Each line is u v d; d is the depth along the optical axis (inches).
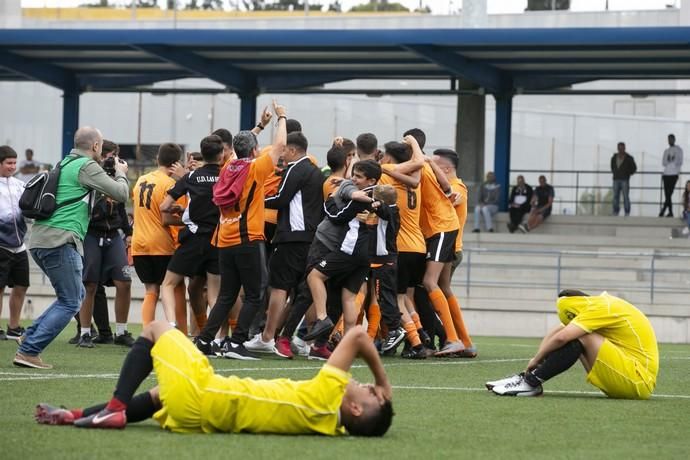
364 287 700.0
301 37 1376.7
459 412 481.7
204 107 2068.2
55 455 358.3
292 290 737.6
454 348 737.6
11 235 786.2
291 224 691.4
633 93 1561.3
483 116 1632.6
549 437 423.2
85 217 603.5
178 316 732.0
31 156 1750.7
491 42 1334.9
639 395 538.3
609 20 1840.6
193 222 694.5
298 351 717.3
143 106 2078.0
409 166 713.0
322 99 1990.7
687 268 1401.3
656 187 1669.5
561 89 1667.1
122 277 767.1
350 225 669.9
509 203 1614.2
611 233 1603.1
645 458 385.1
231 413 394.0
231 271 668.1
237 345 674.2
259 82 1622.8
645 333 540.1
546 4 1866.4
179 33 1390.3
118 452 363.6
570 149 1920.5
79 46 1440.7
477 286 1291.8
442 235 729.0
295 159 692.1
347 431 403.5
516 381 541.3
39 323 606.2
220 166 701.9
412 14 1897.1
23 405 470.9
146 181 730.8
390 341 717.3
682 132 1884.8
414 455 374.9
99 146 605.0
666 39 1291.8
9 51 1510.8
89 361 655.8
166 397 393.1
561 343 536.1
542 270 1429.6
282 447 376.8
